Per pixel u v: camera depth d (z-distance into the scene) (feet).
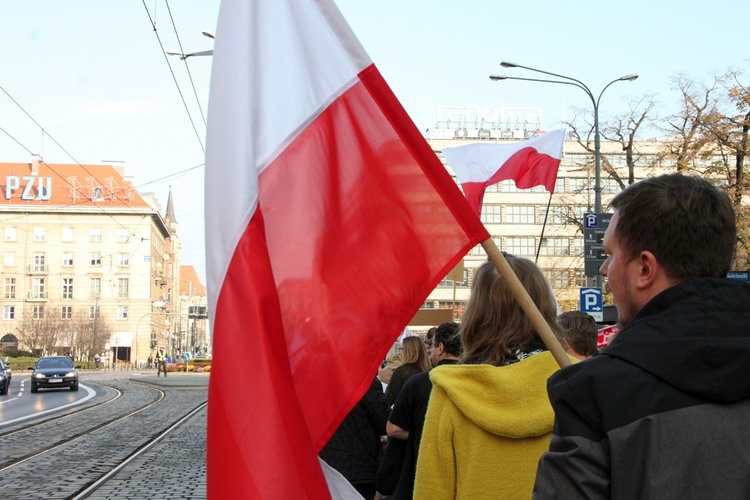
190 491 30.27
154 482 32.42
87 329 263.49
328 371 8.73
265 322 8.29
